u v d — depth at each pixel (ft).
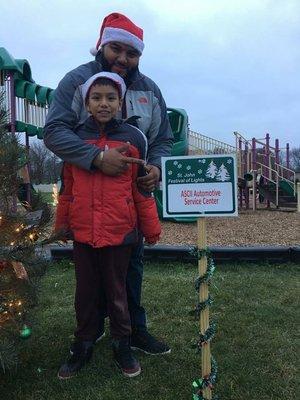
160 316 12.30
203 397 7.00
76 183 8.66
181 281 15.43
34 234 8.53
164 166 7.16
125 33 9.33
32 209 8.88
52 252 17.93
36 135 35.32
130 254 9.11
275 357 9.70
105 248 8.70
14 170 8.16
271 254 17.93
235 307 12.77
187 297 13.73
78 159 8.43
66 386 8.55
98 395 8.22
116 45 9.39
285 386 8.50
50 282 15.47
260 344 10.31
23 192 9.09
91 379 8.81
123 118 9.70
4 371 8.38
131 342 10.02
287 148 58.13
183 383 8.58
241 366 9.25
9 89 30.58
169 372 9.04
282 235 26.78
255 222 32.73
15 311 8.21
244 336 10.76
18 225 8.22
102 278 9.10
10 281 8.29
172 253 18.12
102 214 8.50
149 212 8.98
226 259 18.01
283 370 9.11
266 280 15.48
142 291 14.35
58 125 8.86
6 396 8.22
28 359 9.61
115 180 8.52
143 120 9.87
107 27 9.43
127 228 8.64
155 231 9.04
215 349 10.09
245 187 48.39
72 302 13.56
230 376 8.83
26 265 8.45
